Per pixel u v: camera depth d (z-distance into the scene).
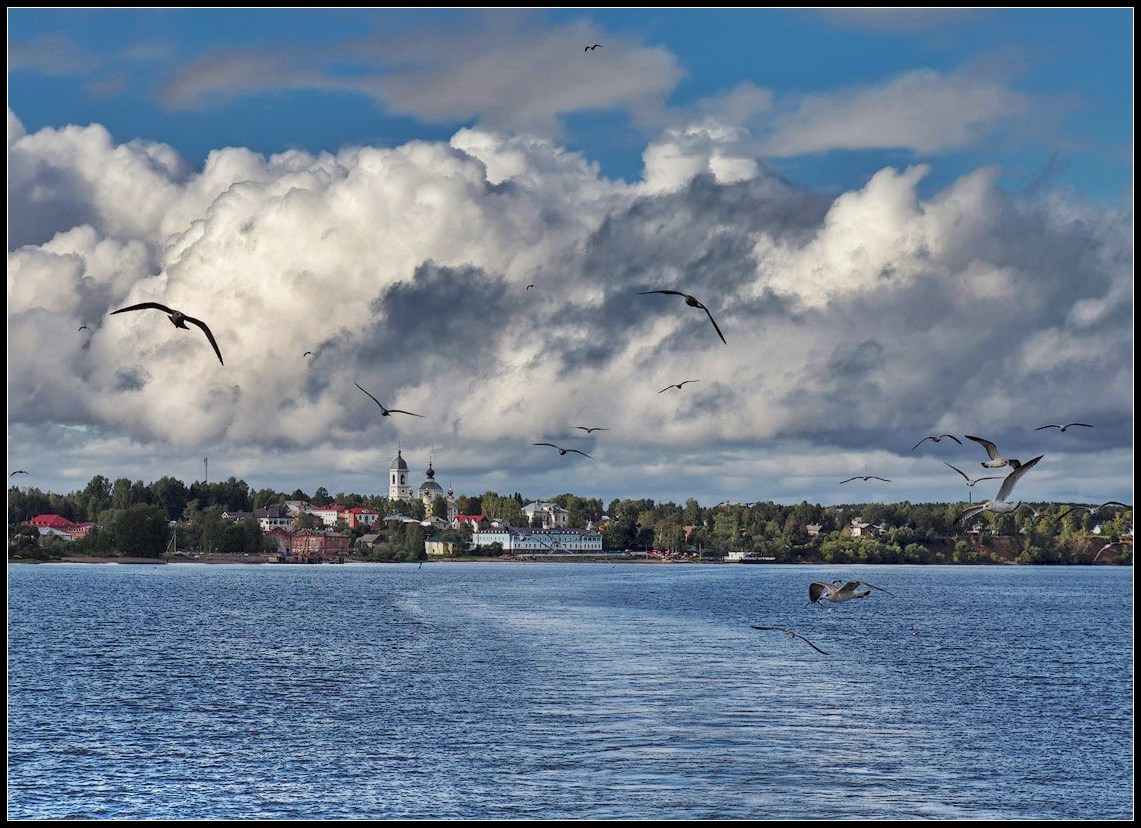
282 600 195.50
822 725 68.00
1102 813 51.25
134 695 81.00
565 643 115.12
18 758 60.34
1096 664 102.44
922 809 51.50
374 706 75.00
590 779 55.62
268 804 52.03
